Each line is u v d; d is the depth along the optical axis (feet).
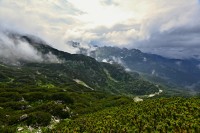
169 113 211.41
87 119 255.91
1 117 280.51
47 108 316.19
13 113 310.65
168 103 254.68
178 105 231.30
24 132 233.76
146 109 247.50
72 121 258.16
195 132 164.76
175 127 175.94
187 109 213.66
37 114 275.39
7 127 242.99
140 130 187.42
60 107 321.52
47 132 230.48
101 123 220.64
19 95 417.49
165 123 183.42
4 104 354.54
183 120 185.68
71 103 424.46
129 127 194.70
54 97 428.15
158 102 276.82
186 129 169.89
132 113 239.91
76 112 343.05
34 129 246.27
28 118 265.95
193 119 183.11
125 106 315.17
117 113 261.03
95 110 375.66
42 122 262.67
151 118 208.33
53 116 297.74
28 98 415.23
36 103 397.60
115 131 194.90
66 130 216.74
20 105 356.38
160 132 175.22
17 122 261.03
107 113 273.95
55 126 248.93
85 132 202.80
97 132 198.29
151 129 183.21
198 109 207.21
